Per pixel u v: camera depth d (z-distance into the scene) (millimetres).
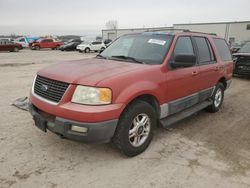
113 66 3809
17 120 4988
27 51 33156
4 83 8766
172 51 4285
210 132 4859
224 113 6117
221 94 6230
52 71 3641
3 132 4410
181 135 4648
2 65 14867
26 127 4648
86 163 3537
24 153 3727
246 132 4926
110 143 4129
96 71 3504
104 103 3213
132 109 3537
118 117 3324
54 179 3154
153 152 3934
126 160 3658
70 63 4086
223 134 4785
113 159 3668
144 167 3502
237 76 12234
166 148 4086
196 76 4844
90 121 3139
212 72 5465
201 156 3879
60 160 3586
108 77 3322
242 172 3484
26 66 14586
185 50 4684
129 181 3180
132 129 3660
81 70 3557
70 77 3328
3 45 30000
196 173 3410
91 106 3168
